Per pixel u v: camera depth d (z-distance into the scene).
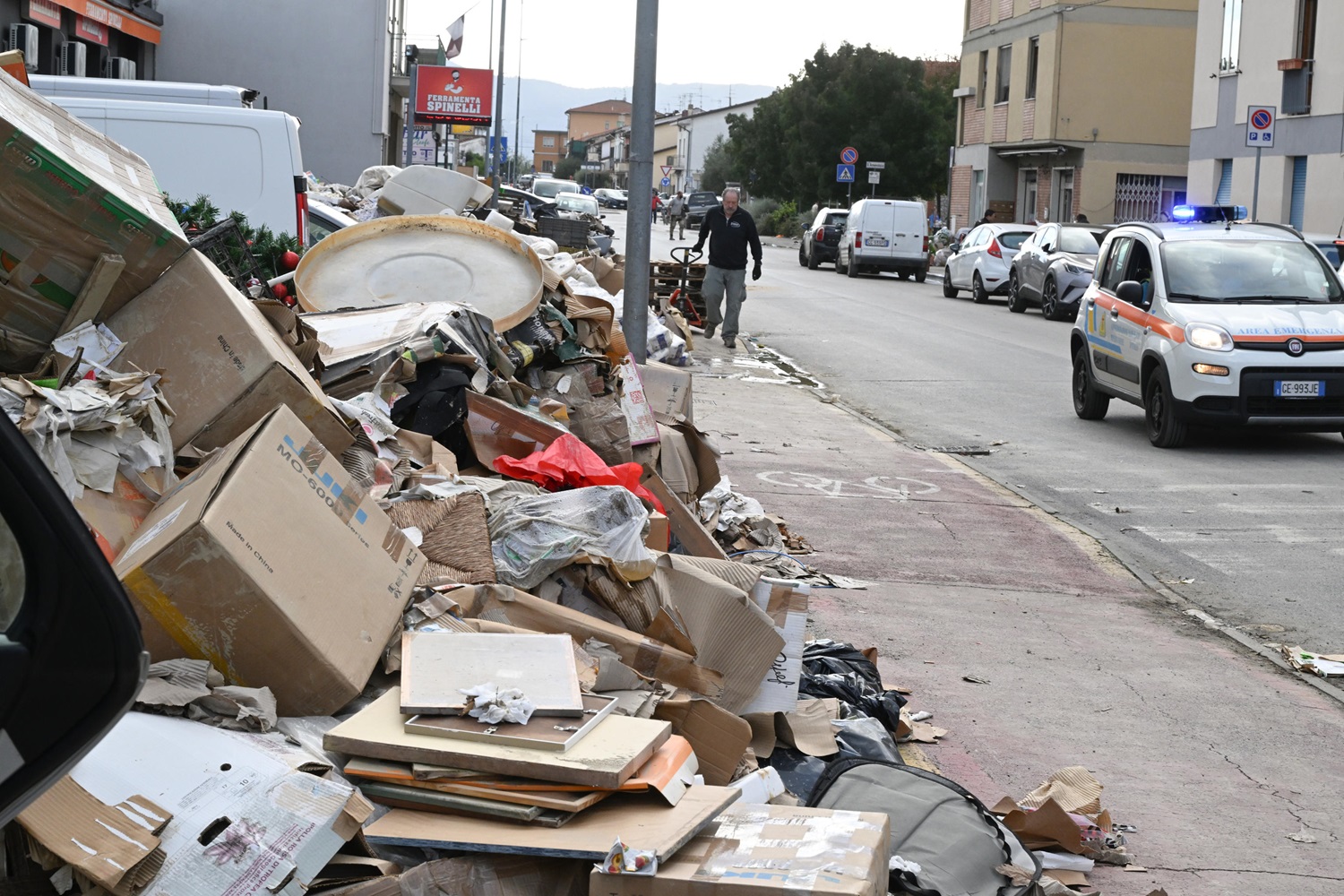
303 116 26.75
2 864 2.55
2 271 3.86
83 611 2.15
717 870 2.87
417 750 3.04
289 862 2.66
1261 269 13.44
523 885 2.92
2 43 18.16
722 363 17.83
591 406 6.94
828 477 10.89
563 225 19.50
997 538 9.20
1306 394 12.33
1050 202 46.44
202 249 5.73
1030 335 22.95
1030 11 45.44
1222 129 33.06
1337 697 6.30
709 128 121.44
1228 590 8.16
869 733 4.59
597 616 4.18
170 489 3.69
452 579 4.06
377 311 6.48
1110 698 6.10
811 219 61.50
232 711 3.05
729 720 3.74
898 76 61.09
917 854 3.75
